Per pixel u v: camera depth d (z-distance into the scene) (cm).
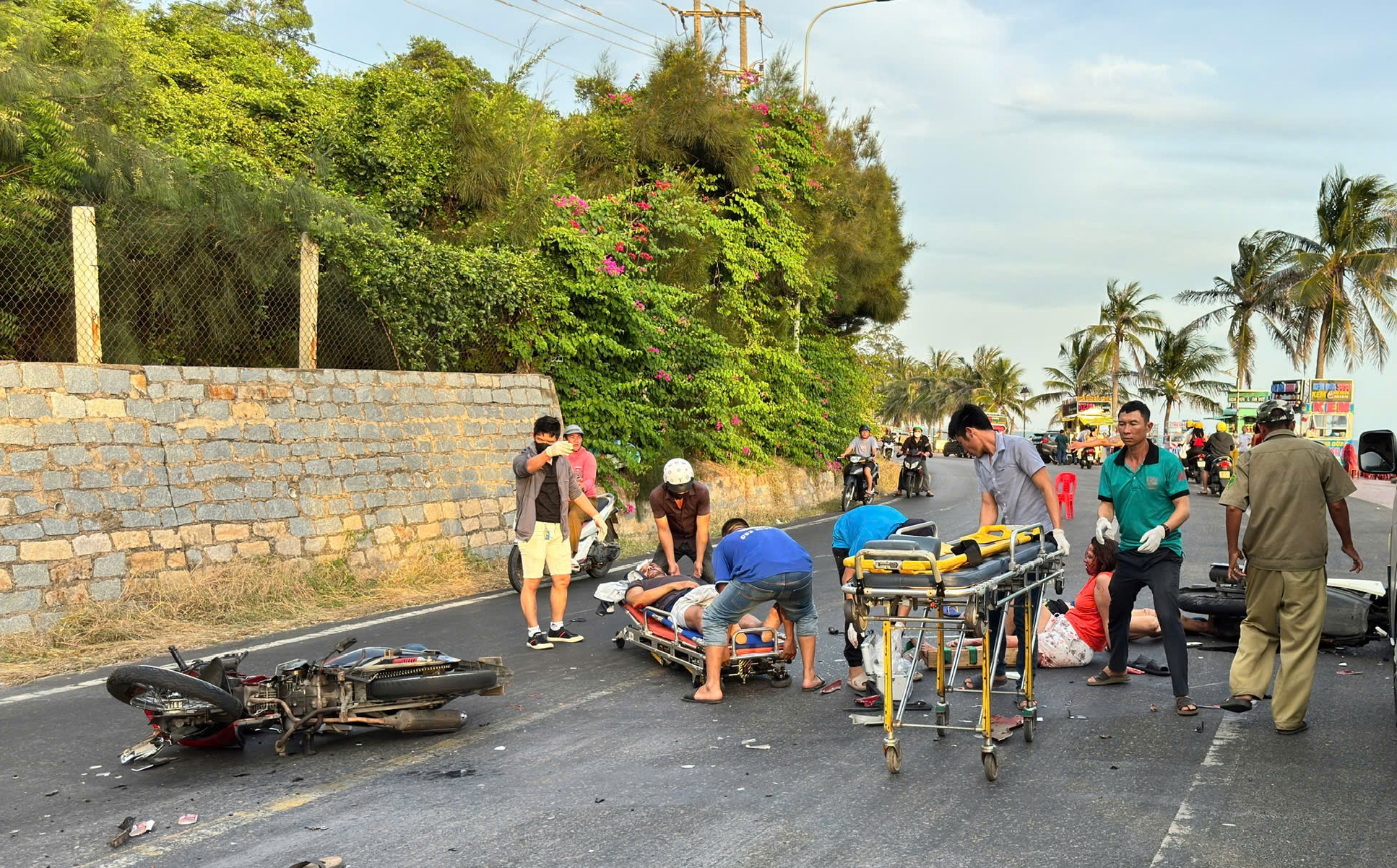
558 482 858
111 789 507
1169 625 637
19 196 979
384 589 1133
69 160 995
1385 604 790
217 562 1024
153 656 816
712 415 1900
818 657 809
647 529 1650
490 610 1023
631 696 689
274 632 912
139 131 1189
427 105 1650
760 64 2595
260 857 417
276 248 1184
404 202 1559
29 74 986
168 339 1120
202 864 411
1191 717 621
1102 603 770
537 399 1474
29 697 690
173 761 554
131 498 964
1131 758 539
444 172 1612
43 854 423
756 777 515
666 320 1716
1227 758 536
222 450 1059
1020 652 663
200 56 2112
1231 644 823
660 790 496
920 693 698
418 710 591
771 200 2244
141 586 950
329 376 1199
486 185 1589
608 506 1234
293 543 1105
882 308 2992
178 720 548
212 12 2525
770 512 2067
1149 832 432
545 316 1520
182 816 466
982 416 675
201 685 527
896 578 506
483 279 1414
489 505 1363
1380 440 645
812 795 486
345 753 566
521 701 675
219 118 1620
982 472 682
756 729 606
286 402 1140
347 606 1046
